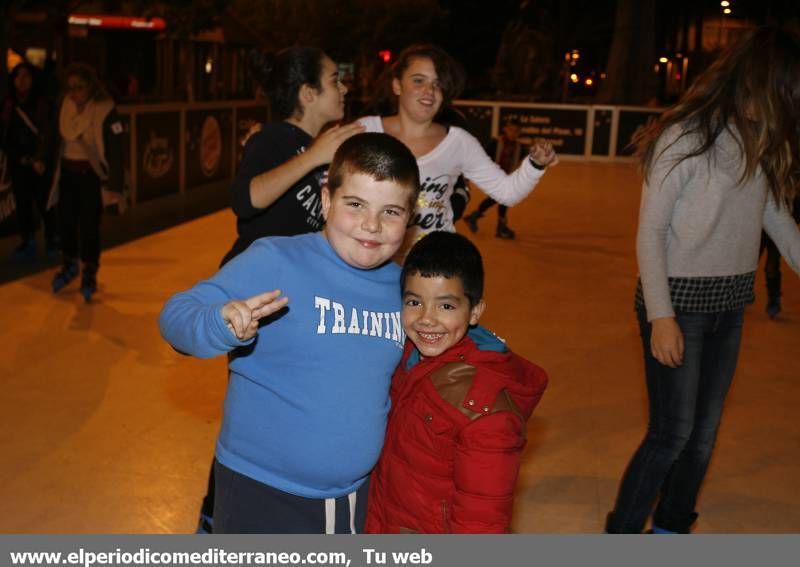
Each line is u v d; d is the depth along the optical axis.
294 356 2.27
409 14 33.94
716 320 3.42
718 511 4.24
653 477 3.52
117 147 7.45
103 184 8.41
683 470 3.69
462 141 3.88
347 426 2.29
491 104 22.14
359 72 33.34
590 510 4.20
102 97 7.31
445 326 2.34
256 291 2.25
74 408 5.13
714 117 3.25
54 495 4.12
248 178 3.33
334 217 2.29
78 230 7.63
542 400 5.57
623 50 27.75
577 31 39.97
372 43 33.69
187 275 8.49
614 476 4.56
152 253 9.46
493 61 43.19
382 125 3.97
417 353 2.50
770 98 3.14
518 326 7.22
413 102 3.80
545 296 8.29
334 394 2.27
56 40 23.28
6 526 3.82
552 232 11.86
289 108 3.55
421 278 2.33
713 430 3.62
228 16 23.78
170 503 4.10
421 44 3.86
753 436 5.14
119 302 7.39
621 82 27.88
